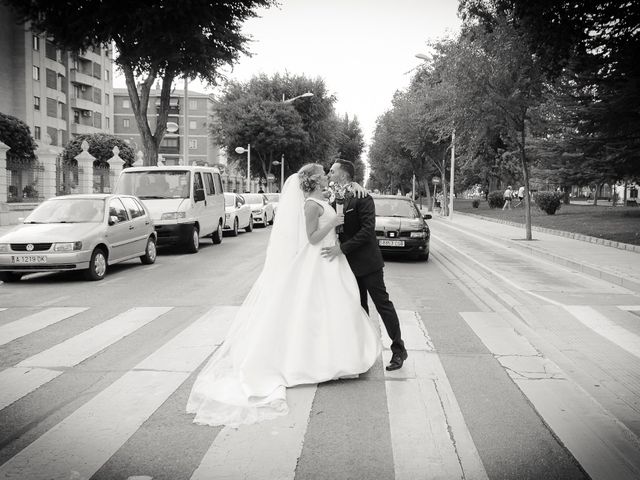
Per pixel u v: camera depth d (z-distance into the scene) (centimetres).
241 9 2223
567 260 1344
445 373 523
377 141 5709
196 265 1327
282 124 5281
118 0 2055
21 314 774
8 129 4153
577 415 423
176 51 2166
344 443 373
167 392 464
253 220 2838
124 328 688
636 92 1400
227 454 355
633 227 2155
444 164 4269
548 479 329
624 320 742
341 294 500
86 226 1102
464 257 1520
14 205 2294
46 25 2130
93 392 464
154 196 1623
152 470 334
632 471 338
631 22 1134
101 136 5512
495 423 408
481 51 1808
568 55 1191
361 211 518
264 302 484
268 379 464
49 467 338
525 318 749
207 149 8956
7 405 437
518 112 1864
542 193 3325
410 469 339
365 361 507
